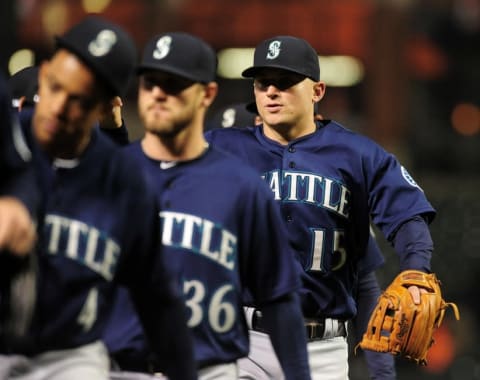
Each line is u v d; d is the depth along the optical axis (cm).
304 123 2256
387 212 2239
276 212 1767
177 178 1752
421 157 6844
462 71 7438
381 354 2430
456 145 6938
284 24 7338
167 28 7300
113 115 2016
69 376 1488
